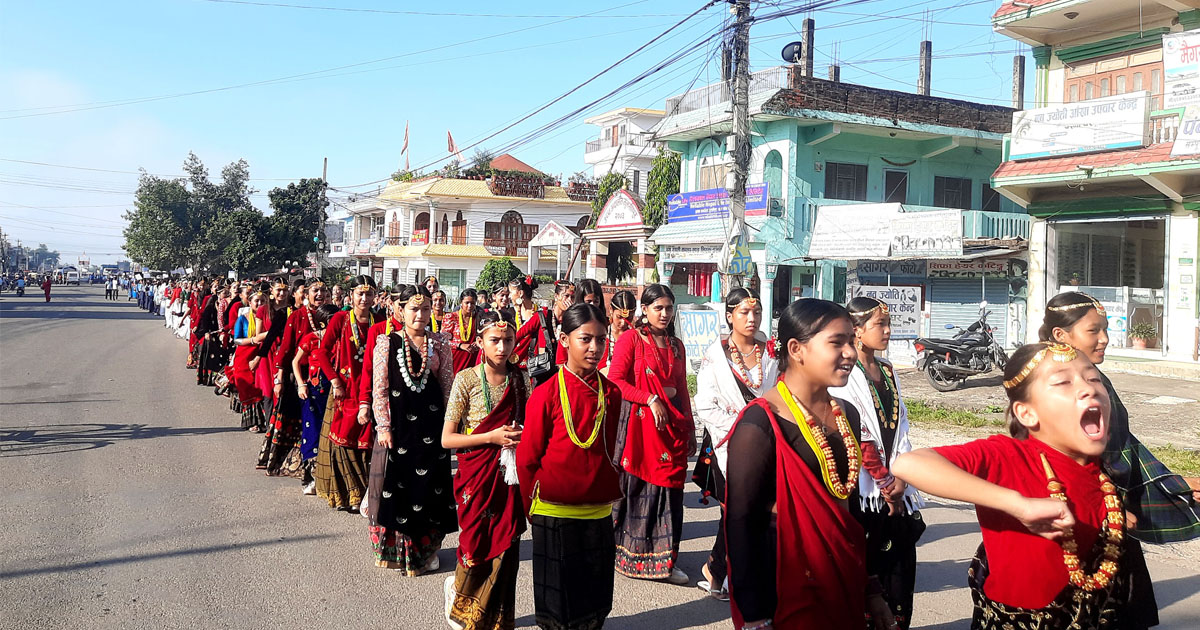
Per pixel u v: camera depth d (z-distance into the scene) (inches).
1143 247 715.4
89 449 359.3
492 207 1734.7
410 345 213.8
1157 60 633.0
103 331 1114.7
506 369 181.8
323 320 299.0
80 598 195.6
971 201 980.6
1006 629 103.3
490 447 176.7
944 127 904.3
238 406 449.7
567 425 156.3
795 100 860.6
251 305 423.5
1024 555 99.9
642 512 218.1
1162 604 204.8
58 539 237.8
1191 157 559.2
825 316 104.7
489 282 1443.2
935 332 841.5
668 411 213.6
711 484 207.0
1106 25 660.1
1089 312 147.8
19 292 2568.9
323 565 224.7
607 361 279.1
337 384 266.1
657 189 1107.3
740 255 601.9
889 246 774.5
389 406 211.8
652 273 1063.6
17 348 820.6
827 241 839.7
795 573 101.0
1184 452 376.5
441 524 219.5
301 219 1898.4
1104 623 100.6
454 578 190.4
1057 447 101.3
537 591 161.2
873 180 925.8
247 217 1860.2
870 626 133.0
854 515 111.7
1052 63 707.4
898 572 156.3
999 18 684.1
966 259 756.6
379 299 458.6
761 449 102.4
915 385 624.4
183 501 283.3
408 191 1823.3
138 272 2901.1
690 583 218.5
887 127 880.9
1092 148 624.7
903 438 162.1
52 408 462.3
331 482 272.1
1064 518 88.4
